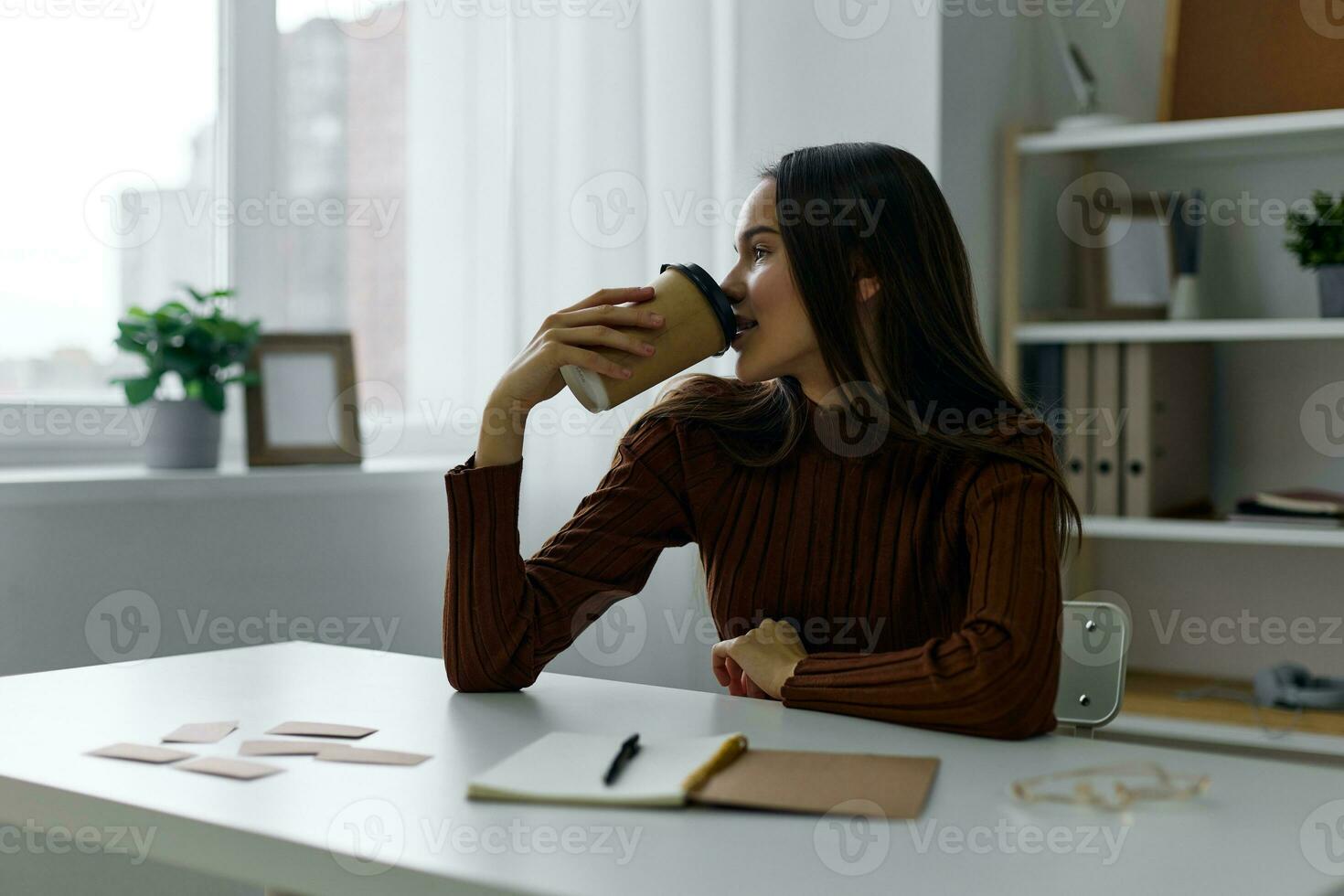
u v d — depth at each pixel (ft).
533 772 2.81
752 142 8.52
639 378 3.85
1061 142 8.12
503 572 3.89
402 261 7.70
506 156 7.89
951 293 4.24
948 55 7.84
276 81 7.13
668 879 2.22
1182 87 8.29
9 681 3.92
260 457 6.63
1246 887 2.21
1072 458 8.04
